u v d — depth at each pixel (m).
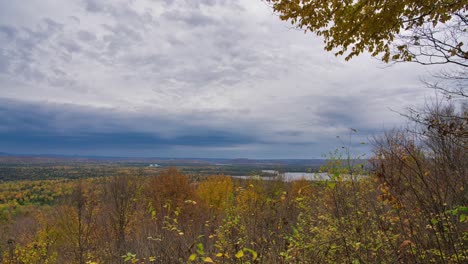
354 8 4.20
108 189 17.77
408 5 4.04
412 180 3.36
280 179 7.62
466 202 3.26
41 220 17.86
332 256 4.40
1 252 12.97
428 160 3.99
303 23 4.59
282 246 4.45
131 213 13.80
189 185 26.66
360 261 3.81
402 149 3.68
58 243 14.83
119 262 5.77
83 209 10.55
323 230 4.75
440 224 3.17
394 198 3.28
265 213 5.25
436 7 3.90
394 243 3.74
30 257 12.68
